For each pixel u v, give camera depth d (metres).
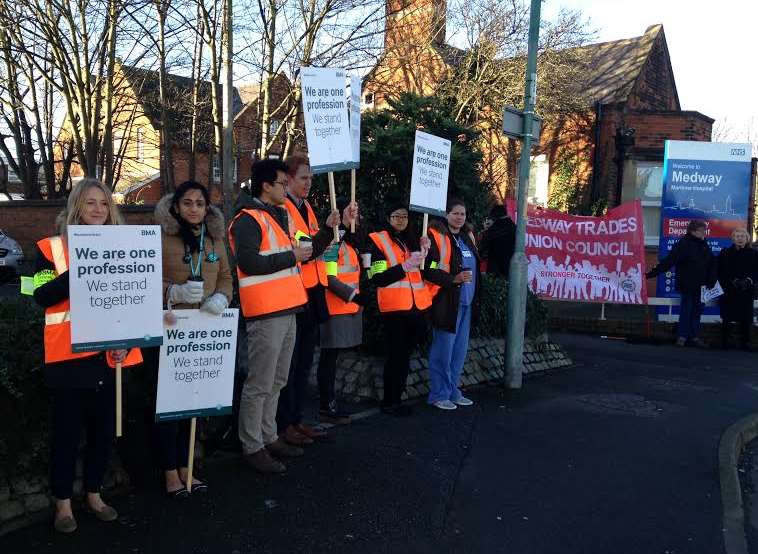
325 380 5.83
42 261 3.56
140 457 4.34
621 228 11.40
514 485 4.75
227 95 10.24
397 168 8.12
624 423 6.36
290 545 3.72
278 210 4.70
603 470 5.12
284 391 5.17
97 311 3.50
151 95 16.05
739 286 10.69
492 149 19.53
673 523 4.26
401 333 5.97
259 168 4.62
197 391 4.11
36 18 12.42
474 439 5.68
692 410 6.94
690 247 10.92
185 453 4.37
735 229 10.91
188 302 4.00
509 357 7.45
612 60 20.50
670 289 11.76
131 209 17.03
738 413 6.89
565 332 12.17
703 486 4.88
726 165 11.66
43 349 3.95
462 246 6.47
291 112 11.62
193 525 3.88
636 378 8.40
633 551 3.88
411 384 6.84
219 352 4.15
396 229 5.98
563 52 18.59
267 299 4.44
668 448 5.68
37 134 18.53
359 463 4.95
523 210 7.36
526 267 7.41
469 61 17.89
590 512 4.37
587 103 18.34
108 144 14.93
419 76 17.97
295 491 4.41
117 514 3.95
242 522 3.95
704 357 10.09
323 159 4.96
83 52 13.54
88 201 3.64
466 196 8.77
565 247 11.67
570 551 3.84
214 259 4.23
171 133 18.48
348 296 5.43
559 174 18.80
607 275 11.53
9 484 3.83
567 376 8.35
